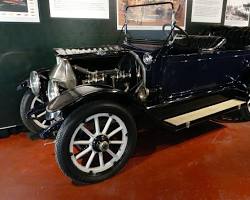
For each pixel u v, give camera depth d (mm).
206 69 2693
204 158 2338
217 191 1892
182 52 2539
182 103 2602
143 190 1912
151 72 2336
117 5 3260
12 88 2846
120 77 2404
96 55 2314
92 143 1950
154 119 2223
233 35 3430
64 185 1984
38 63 2936
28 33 2789
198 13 4148
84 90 1885
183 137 2754
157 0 3562
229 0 4469
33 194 1884
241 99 2982
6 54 2725
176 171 2143
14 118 2932
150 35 3662
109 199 1825
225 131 2904
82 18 3064
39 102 2691
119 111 1942
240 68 3031
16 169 2203
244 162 2270
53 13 2879
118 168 2068
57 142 1793
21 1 2664
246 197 1828
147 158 2342
